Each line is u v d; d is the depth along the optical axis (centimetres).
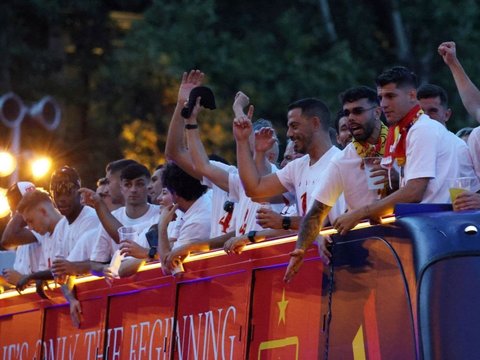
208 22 2681
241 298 884
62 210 1223
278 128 2511
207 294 926
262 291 863
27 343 1187
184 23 2669
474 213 713
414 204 739
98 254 1151
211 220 1045
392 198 770
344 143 1056
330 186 834
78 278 1105
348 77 2575
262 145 998
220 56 2623
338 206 889
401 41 2702
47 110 2519
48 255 1265
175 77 2619
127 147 2611
